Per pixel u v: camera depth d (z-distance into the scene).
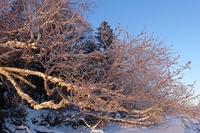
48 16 6.87
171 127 14.77
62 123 14.75
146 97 7.50
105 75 8.34
